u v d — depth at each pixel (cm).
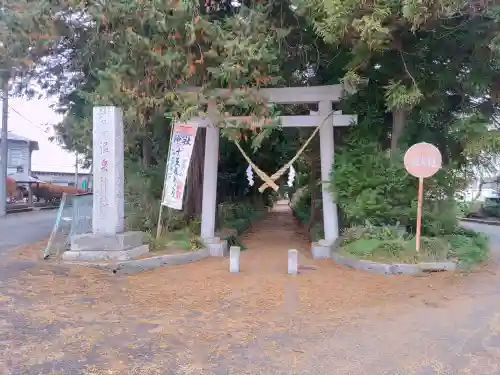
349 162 1180
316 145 1612
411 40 1027
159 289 830
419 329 620
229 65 986
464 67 1091
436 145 1198
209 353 534
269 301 763
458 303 746
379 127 1229
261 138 1110
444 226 1130
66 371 473
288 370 490
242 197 2375
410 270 952
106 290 808
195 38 987
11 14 1018
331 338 588
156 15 966
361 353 538
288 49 1231
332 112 1209
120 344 554
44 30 1058
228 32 1017
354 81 1028
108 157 1055
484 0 862
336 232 1218
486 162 1180
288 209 3866
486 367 496
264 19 1064
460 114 1200
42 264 975
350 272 981
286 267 1055
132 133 1334
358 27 849
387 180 1126
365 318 671
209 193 1267
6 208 2648
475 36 978
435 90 1079
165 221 1314
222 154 1831
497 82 1092
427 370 490
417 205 1073
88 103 1349
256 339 583
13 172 3472
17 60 1119
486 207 2670
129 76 1053
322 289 842
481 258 1049
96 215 1052
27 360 497
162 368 489
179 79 1084
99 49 1216
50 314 655
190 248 1151
